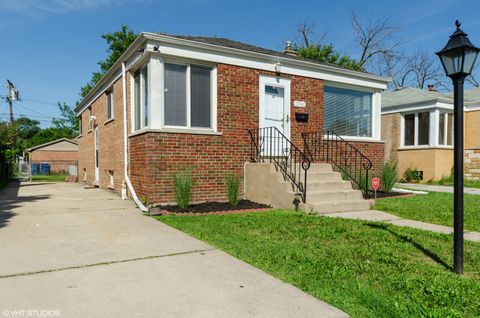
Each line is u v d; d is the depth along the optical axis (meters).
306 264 3.89
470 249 4.60
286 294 3.09
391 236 5.24
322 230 5.58
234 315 2.69
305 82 10.20
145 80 8.69
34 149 39.53
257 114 9.30
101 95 13.33
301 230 5.57
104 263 3.88
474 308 2.88
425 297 3.07
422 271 3.73
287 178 8.04
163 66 8.04
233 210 7.46
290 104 9.91
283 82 9.79
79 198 9.60
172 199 7.98
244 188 9.03
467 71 3.72
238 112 9.00
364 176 10.98
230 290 3.16
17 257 4.05
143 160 8.09
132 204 8.30
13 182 19.41
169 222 6.14
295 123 10.00
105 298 2.97
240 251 4.35
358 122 11.60
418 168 16.62
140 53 8.29
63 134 54.16
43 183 18.11
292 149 9.85
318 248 4.56
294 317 2.67
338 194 8.09
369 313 2.78
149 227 5.75
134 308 2.79
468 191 12.56
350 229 5.69
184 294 3.06
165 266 3.79
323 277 3.51
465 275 3.66
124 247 4.52
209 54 8.49
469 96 18.39
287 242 4.84
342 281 3.40
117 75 10.73
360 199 8.30
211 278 3.45
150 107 7.90
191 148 8.27
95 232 5.36
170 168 7.98
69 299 2.94
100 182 13.63
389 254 4.29
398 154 17.59
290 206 7.63
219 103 8.71
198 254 4.23
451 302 2.98
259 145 9.29
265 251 4.36
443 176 16.19
